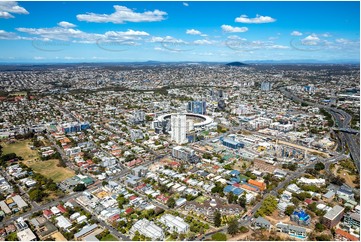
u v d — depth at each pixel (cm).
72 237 19162
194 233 19400
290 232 19188
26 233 19138
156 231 19275
